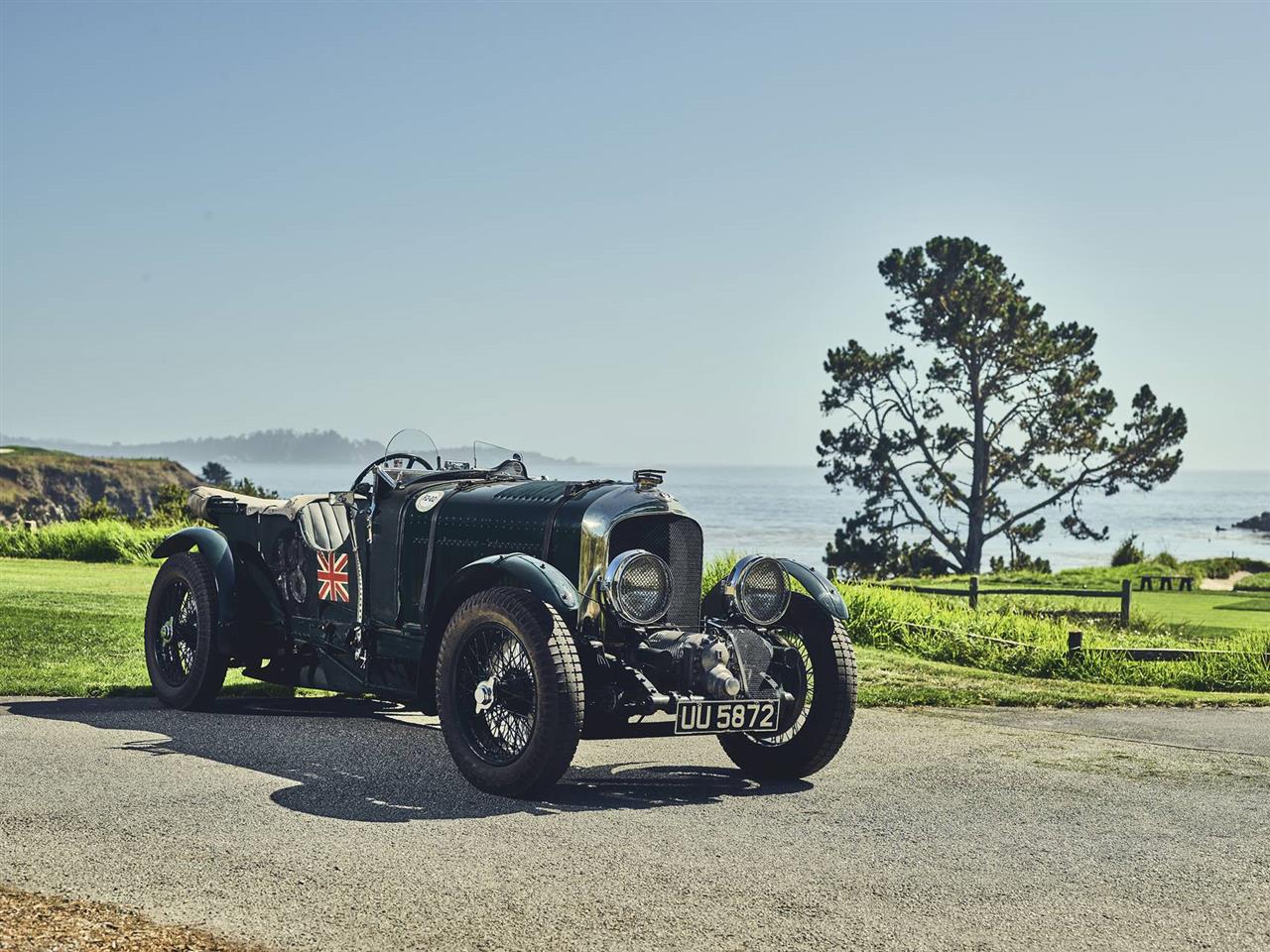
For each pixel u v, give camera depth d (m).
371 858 5.27
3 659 10.21
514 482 7.93
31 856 5.10
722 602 7.16
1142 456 51.00
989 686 11.92
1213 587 37.31
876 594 16.88
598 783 7.06
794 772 7.38
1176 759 8.28
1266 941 4.62
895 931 4.61
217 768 6.83
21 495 122.88
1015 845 5.87
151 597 9.05
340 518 8.31
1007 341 51.50
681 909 4.77
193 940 4.23
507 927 4.50
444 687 6.83
